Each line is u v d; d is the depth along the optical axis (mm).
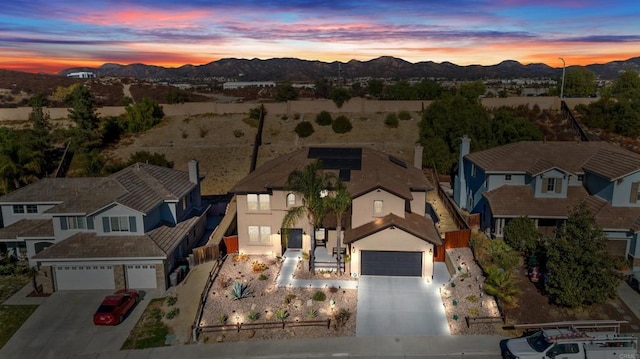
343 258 32500
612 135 64250
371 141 66375
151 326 25656
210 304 27469
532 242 32000
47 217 36250
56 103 91375
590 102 73812
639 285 27453
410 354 22438
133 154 60688
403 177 34469
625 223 30688
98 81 117125
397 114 74125
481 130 53094
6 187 43562
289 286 29266
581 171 35875
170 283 30172
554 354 20156
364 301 27312
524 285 28562
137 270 29734
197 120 73188
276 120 73125
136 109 69812
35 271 29953
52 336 24984
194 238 37219
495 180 37156
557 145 39500
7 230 34875
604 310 25672
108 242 30500
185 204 37688
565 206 34406
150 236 31188
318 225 31625
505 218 35094
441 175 55219
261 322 25375
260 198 33750
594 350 20141
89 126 62844
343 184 30109
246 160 60406
